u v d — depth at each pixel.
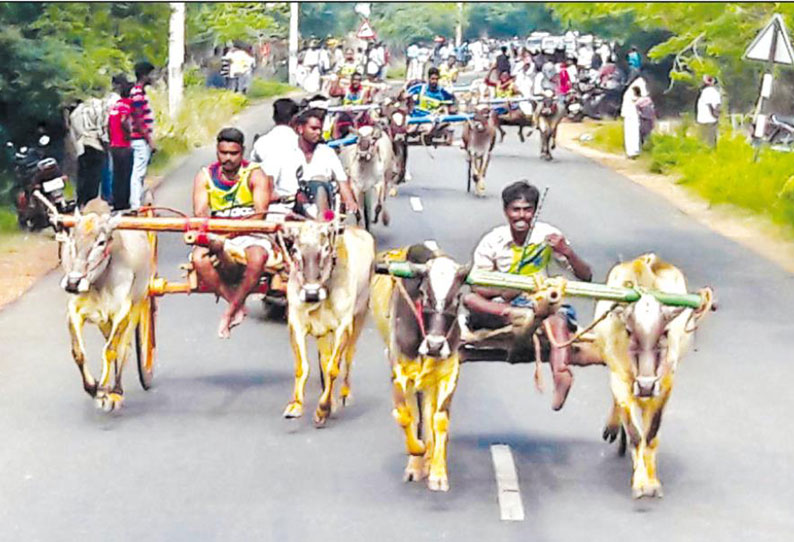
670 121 40.84
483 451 10.43
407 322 9.02
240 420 11.13
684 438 10.87
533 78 46.41
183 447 10.38
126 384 12.25
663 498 9.41
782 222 22.84
